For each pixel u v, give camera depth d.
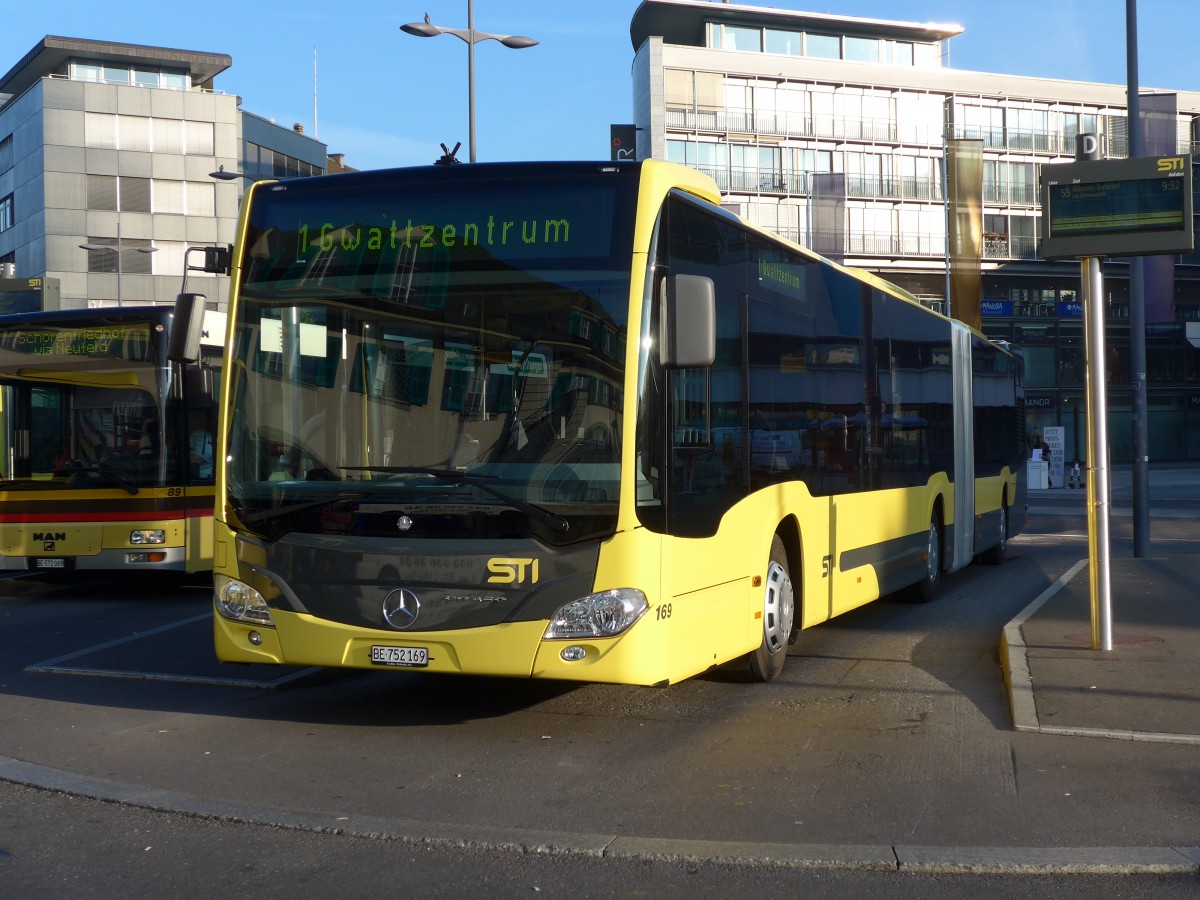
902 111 70.56
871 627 11.84
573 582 6.78
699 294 6.96
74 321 14.44
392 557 6.96
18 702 8.34
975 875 4.98
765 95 69.00
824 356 10.08
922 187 70.75
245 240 7.68
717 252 7.96
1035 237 71.25
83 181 62.50
